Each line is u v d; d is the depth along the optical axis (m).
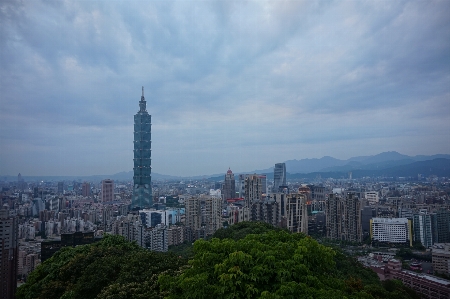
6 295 61.75
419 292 66.38
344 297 18.08
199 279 19.45
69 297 28.62
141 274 30.14
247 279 19.17
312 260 21.61
